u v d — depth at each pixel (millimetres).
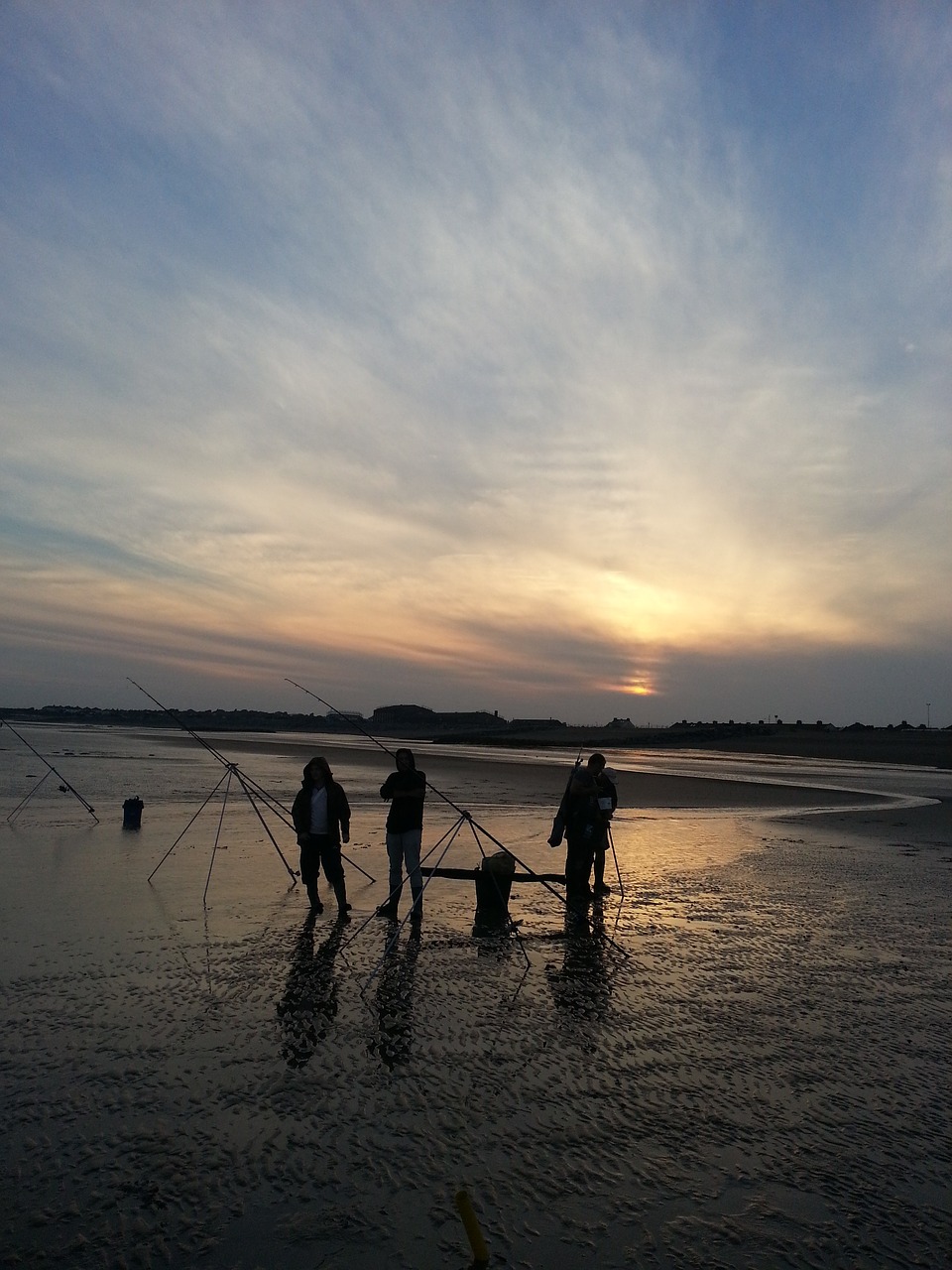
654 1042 5926
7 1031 5762
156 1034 5785
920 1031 6273
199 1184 3998
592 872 12625
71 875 11203
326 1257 3504
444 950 8219
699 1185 4113
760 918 9867
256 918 9195
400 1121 4648
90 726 154125
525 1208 3871
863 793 30828
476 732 175375
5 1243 3531
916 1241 3721
